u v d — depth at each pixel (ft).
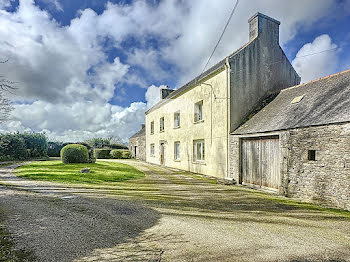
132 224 11.73
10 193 17.52
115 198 17.65
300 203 18.95
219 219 13.35
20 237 9.35
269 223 12.91
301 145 20.56
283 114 25.66
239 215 14.52
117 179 29.68
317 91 25.44
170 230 11.04
